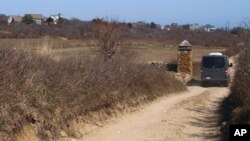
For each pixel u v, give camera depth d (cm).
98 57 1964
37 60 1353
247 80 1502
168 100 2398
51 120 1218
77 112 1372
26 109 1136
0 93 1077
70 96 1371
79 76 1489
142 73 2275
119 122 1566
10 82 1132
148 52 6369
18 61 1235
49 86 1299
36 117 1164
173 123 1596
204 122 1653
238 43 1825
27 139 1092
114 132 1390
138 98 2042
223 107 2047
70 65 1532
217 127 1480
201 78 3959
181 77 4206
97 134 1342
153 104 2148
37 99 1202
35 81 1234
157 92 2431
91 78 1567
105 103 1620
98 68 1728
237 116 1391
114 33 2698
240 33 1756
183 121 1656
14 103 1110
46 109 1218
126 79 1969
